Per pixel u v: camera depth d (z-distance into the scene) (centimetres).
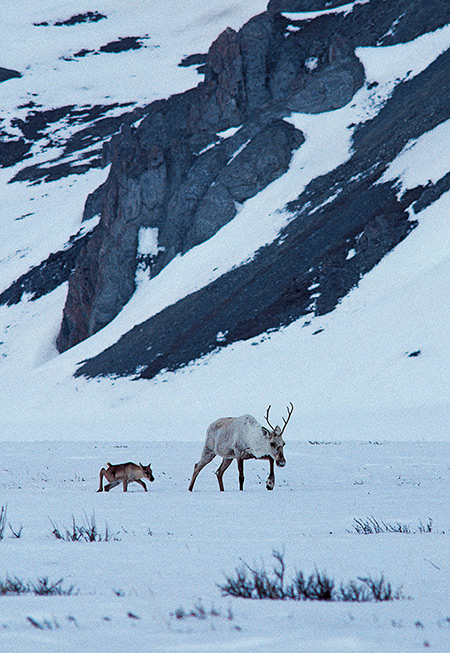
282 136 12475
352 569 630
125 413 8556
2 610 404
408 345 7744
